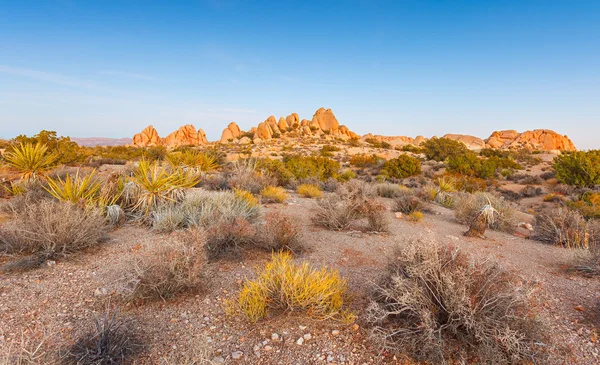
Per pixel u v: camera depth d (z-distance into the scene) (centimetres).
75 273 449
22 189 938
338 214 791
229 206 759
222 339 318
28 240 493
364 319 356
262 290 365
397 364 291
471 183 2622
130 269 422
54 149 1850
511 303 295
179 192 861
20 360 250
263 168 1769
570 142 10562
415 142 11600
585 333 344
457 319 297
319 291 357
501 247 708
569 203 1670
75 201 720
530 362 281
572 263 573
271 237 587
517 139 10712
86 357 269
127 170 1461
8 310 346
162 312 361
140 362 280
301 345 314
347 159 5562
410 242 407
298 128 11738
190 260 414
